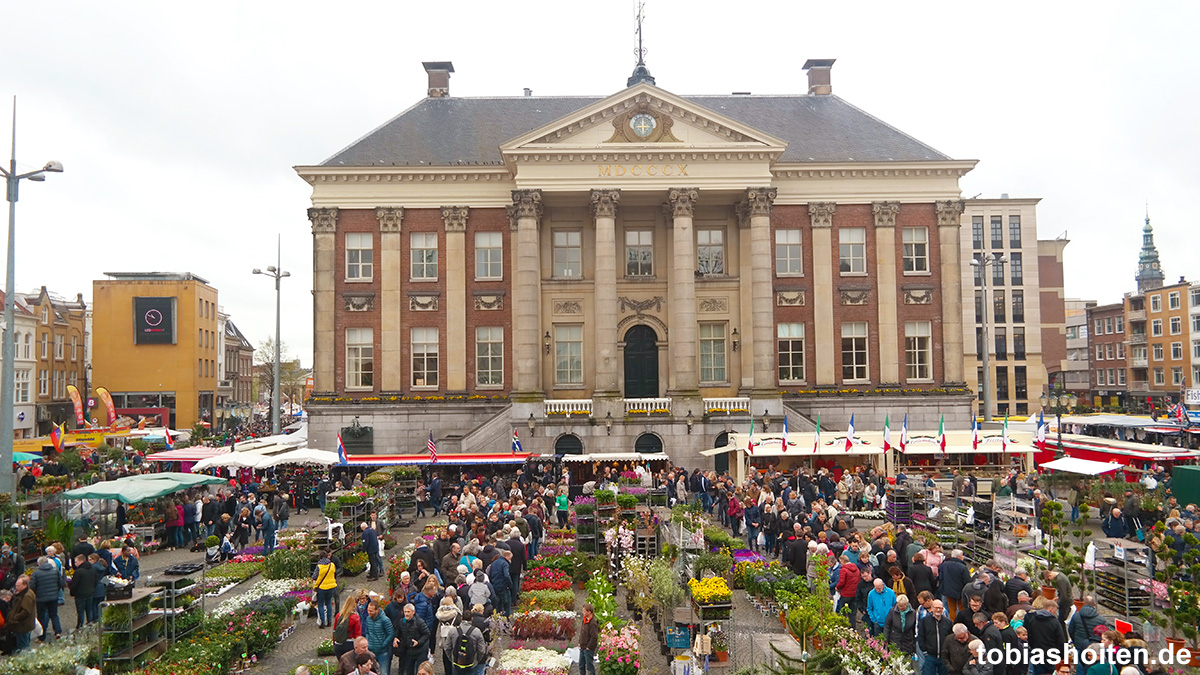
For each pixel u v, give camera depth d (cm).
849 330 5028
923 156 5122
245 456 3538
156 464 4272
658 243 5072
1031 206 9250
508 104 5594
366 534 2472
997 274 9231
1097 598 2056
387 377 4925
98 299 8331
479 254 5031
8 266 2923
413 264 5025
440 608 1501
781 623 1878
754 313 4684
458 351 4947
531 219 4684
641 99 4647
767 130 5322
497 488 3409
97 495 2445
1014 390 9138
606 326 4600
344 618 1512
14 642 1698
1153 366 9625
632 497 2605
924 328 5053
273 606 1959
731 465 4228
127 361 8312
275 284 5084
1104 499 2717
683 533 2283
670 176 4697
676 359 4612
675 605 1798
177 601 1784
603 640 1545
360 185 4997
